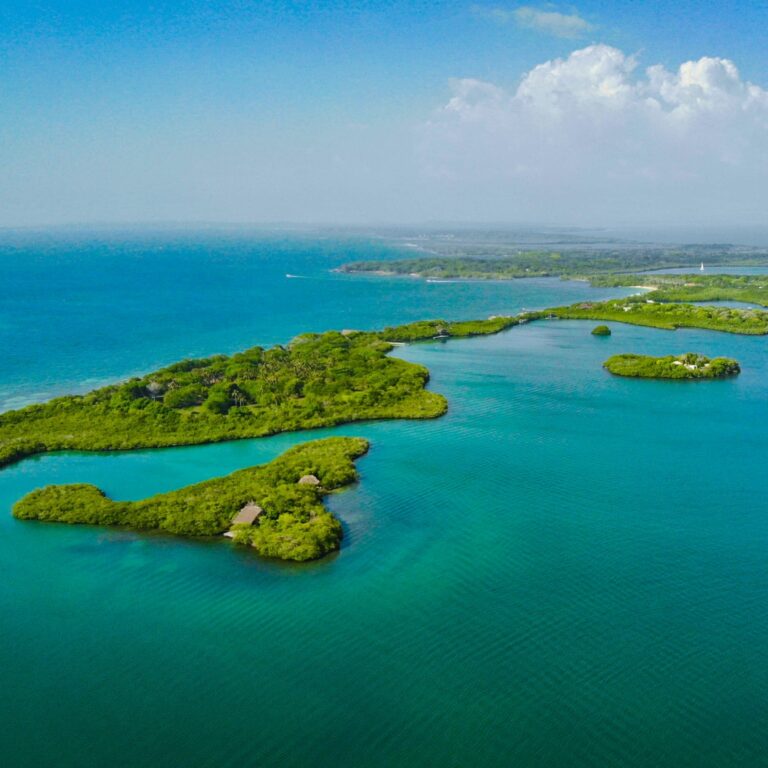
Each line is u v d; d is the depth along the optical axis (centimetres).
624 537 8650
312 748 5391
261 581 7688
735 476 10612
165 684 6059
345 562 8075
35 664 6325
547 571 7844
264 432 12762
